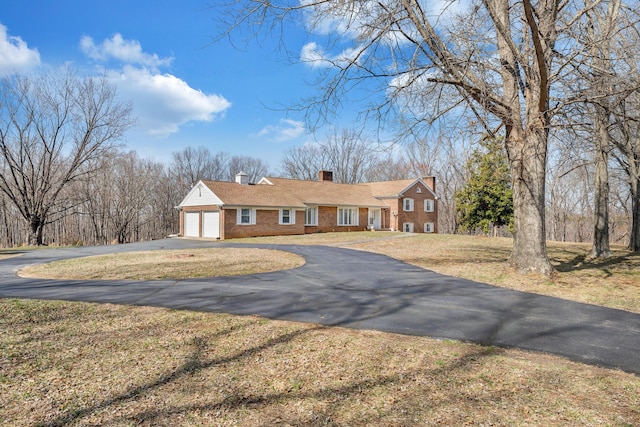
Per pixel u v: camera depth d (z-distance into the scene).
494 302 7.35
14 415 3.12
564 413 3.14
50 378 3.87
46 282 9.94
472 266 12.12
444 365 4.20
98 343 4.96
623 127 13.49
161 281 9.87
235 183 29.16
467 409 3.21
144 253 17.25
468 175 30.97
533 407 3.24
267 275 10.77
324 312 6.64
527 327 5.71
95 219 40.62
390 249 18.22
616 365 4.23
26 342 5.00
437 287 8.87
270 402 3.35
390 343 4.96
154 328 5.64
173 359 4.39
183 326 5.75
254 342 5.00
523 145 9.97
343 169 48.59
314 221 31.17
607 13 10.62
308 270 11.70
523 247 10.34
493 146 13.46
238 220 26.45
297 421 3.02
